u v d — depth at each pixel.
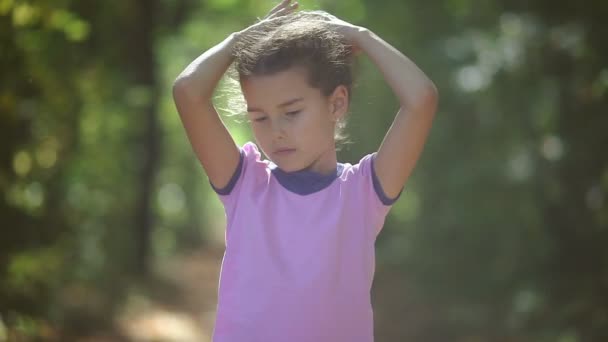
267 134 3.06
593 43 9.87
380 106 14.20
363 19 15.16
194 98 3.11
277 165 3.12
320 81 3.04
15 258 8.87
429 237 13.27
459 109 12.60
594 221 10.05
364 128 14.23
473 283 12.33
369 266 3.11
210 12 19.77
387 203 3.11
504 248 11.50
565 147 10.05
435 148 13.07
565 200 10.38
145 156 17.73
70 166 11.14
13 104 8.20
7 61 8.30
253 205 3.08
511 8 11.70
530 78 10.59
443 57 12.55
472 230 12.53
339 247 3.02
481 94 11.06
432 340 11.39
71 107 11.03
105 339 11.20
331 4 15.63
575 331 9.48
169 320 14.08
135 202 17.56
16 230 9.05
